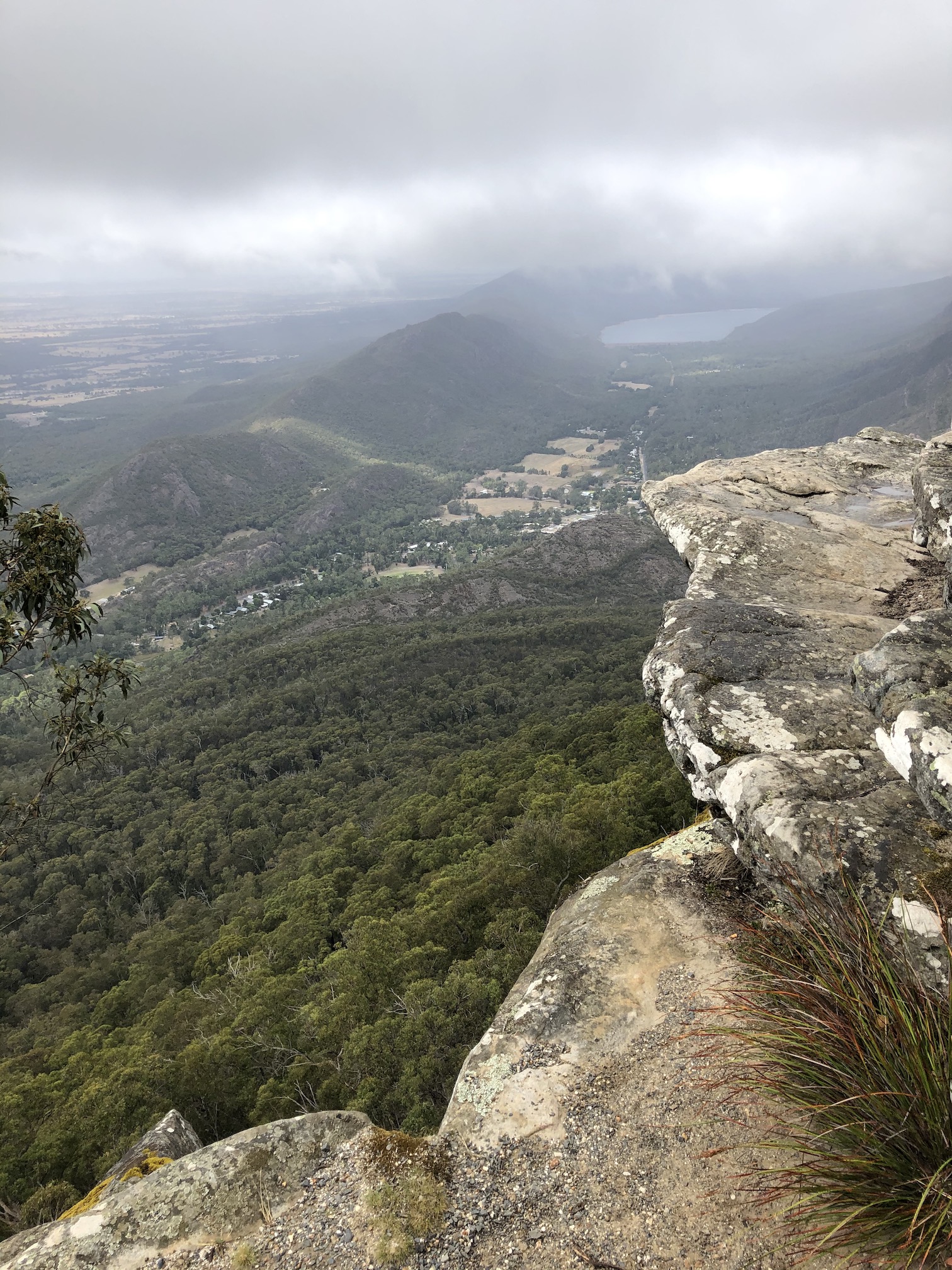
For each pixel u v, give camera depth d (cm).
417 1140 359
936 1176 193
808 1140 264
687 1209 292
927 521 571
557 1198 313
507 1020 434
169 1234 324
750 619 517
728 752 408
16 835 689
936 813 281
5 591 617
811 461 905
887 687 328
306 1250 308
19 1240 333
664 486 827
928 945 279
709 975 428
